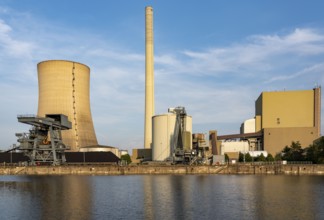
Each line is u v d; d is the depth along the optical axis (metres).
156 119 158.62
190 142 148.88
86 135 176.12
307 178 108.69
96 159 154.38
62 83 168.75
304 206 53.66
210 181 97.44
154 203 57.28
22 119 127.69
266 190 74.19
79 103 174.62
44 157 138.12
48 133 144.75
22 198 64.81
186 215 47.19
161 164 144.00
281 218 45.34
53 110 167.25
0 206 55.88
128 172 135.75
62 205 56.09
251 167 135.50
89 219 45.31
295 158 175.62
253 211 49.81
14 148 142.00
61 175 129.62
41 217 46.91
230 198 62.38
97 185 87.56
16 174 135.50
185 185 85.94
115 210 51.12
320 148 152.12
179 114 148.25
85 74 178.75
